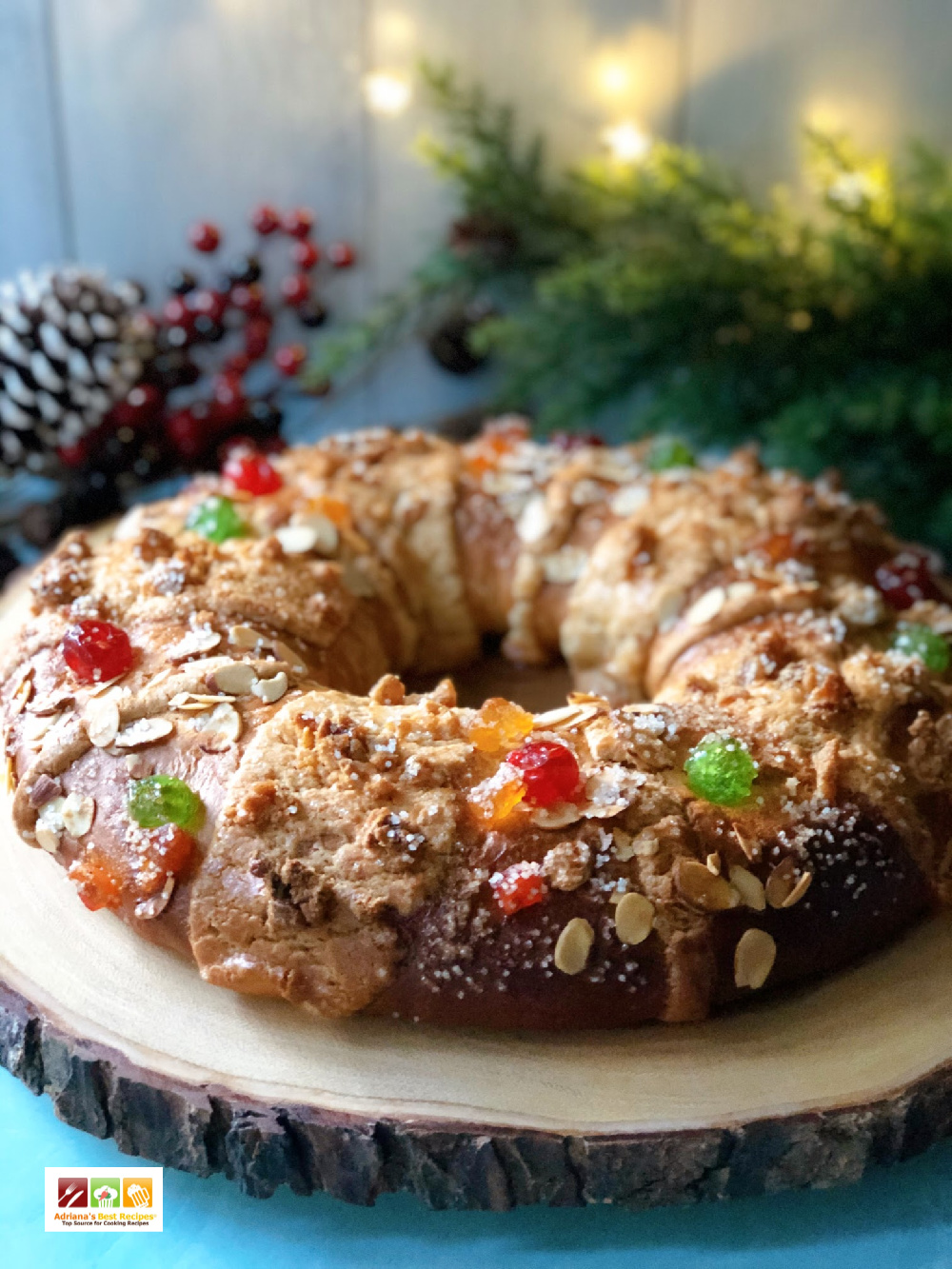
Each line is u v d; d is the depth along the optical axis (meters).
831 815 0.36
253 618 0.44
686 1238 0.34
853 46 0.68
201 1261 0.33
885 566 0.50
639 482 0.55
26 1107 0.37
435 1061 0.34
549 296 0.63
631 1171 0.32
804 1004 0.36
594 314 0.65
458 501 0.54
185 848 0.35
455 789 0.36
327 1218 0.34
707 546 0.49
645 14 0.70
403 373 0.82
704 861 0.35
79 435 0.62
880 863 0.37
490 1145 0.32
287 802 0.35
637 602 0.49
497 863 0.34
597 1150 0.32
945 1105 0.34
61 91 0.73
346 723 0.37
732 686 0.42
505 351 0.69
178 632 0.42
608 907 0.34
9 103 0.73
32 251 0.78
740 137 0.72
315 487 0.54
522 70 0.72
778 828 0.36
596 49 0.71
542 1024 0.35
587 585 0.51
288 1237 0.34
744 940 0.35
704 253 0.62
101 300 0.63
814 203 0.71
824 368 0.62
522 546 0.53
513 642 0.54
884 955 0.38
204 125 0.74
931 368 0.59
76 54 0.72
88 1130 0.35
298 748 0.37
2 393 0.61
